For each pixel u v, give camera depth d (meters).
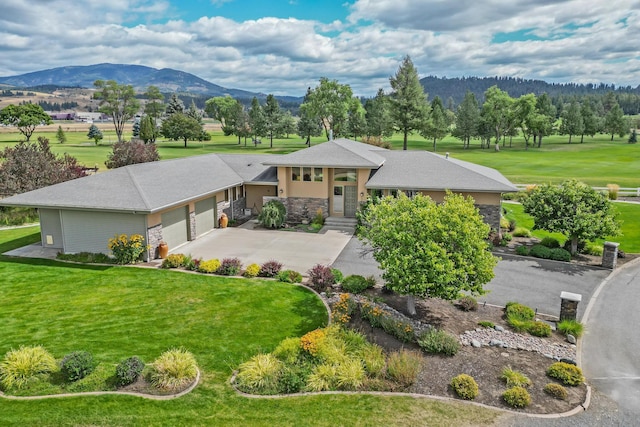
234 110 99.75
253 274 18.33
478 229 14.20
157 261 20.36
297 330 13.85
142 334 13.31
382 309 14.84
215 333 13.50
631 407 10.48
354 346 12.57
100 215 20.38
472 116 88.44
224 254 21.83
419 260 13.48
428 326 13.95
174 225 22.66
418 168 27.66
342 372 11.17
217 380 11.10
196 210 24.88
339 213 28.81
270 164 27.92
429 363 12.11
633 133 96.75
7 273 18.42
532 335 13.94
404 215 14.29
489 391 10.89
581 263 21.06
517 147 89.88
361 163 26.55
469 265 13.64
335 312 14.59
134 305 15.38
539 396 10.74
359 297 16.16
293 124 93.50
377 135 83.56
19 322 13.98
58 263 19.75
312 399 10.45
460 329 14.11
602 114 156.00
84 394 10.24
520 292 17.56
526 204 22.69
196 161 29.72
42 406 9.76
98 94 105.94
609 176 47.00
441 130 80.94
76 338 12.97
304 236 25.36
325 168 27.84
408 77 71.62
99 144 88.75
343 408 10.12
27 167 29.83
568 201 21.83
